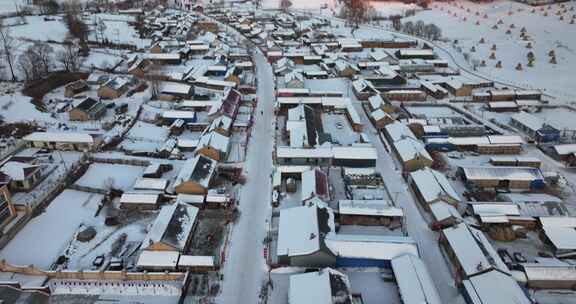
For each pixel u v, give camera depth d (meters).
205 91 121.56
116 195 71.88
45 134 84.44
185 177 71.50
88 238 61.56
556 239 60.84
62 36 152.25
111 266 55.91
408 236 63.16
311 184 71.38
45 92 108.75
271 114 107.06
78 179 75.75
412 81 135.38
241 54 153.25
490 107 112.88
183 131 97.94
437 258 59.03
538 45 170.25
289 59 150.62
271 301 51.75
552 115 110.31
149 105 108.88
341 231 64.88
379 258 55.91
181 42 166.12
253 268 57.22
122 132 91.62
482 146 89.12
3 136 86.00
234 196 72.88
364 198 71.50
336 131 98.94
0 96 99.75
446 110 114.62
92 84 117.06
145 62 133.62
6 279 53.09
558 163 86.12
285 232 60.38
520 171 76.88
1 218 60.72
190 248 60.31
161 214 63.25
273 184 74.25
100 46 152.62
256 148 89.50
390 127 93.69
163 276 54.22
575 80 133.00
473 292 49.88
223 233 63.66
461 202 71.44
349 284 51.09
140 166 81.69
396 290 53.44
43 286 51.69
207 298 51.88
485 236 63.25
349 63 145.75
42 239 61.47
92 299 51.44
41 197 67.56
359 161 81.62
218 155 82.25
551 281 53.34
